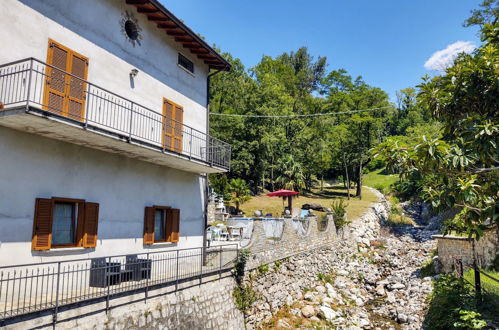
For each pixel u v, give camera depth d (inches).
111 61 463.2
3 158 336.5
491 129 330.3
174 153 489.4
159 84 551.2
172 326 420.8
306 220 885.2
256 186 1941.4
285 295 673.0
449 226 441.7
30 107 305.4
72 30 412.2
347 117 2482.8
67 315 307.1
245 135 1862.7
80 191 412.8
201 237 643.5
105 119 447.2
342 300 741.9
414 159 363.3
